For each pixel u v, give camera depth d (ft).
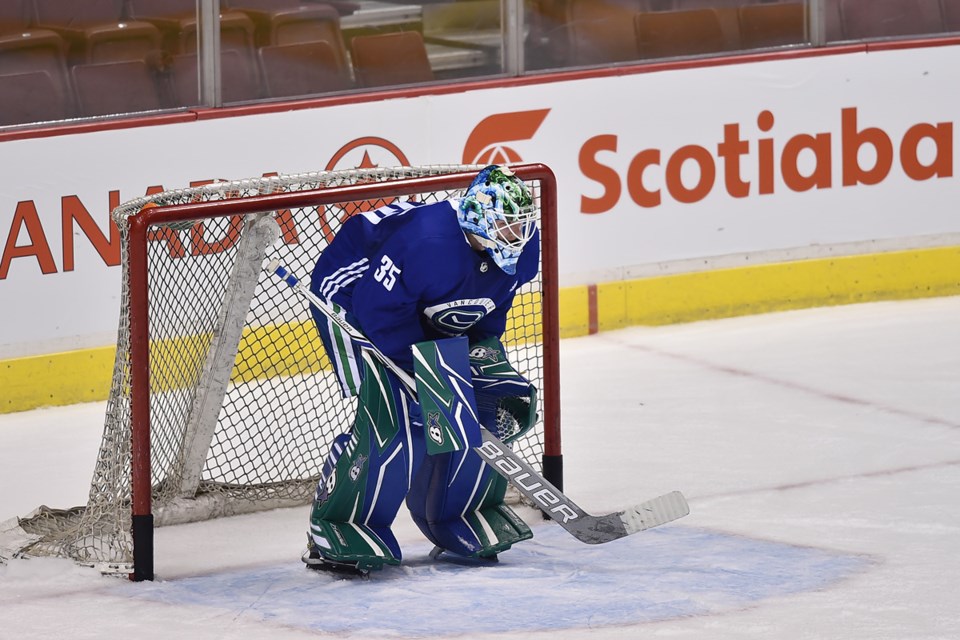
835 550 49.80
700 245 86.12
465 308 46.24
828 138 87.86
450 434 45.78
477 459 48.57
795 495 56.70
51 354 71.51
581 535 45.93
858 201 89.10
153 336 55.88
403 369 46.37
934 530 52.06
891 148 89.25
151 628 43.50
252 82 76.79
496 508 50.29
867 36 88.99
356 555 46.88
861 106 88.17
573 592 45.75
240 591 46.96
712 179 85.76
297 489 57.77
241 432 62.69
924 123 89.61
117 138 71.92
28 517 54.13
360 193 51.80
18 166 69.67
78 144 70.95
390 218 46.42
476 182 44.27
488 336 48.96
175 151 73.56
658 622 42.91
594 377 75.00
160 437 56.03
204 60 75.15
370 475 47.11
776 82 86.17
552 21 82.74
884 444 63.21
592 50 84.02
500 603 44.86
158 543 52.80
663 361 77.87
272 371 69.21
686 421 67.26
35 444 65.51
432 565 49.42
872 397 70.54
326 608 44.88
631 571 47.91
